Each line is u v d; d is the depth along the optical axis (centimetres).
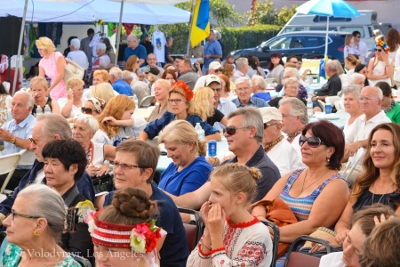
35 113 1001
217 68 1463
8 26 1401
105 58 1938
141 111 1142
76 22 2067
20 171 756
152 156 466
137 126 824
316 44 2497
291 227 498
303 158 529
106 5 1966
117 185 467
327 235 490
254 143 576
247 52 2536
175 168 601
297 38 2512
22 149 754
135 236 337
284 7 3136
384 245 293
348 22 2595
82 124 659
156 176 764
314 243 483
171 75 1337
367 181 511
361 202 507
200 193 549
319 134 523
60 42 2086
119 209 344
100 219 344
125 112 785
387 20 2747
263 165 566
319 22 2639
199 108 830
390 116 945
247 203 406
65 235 441
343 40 2469
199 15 1875
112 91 912
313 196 518
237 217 405
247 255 398
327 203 508
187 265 407
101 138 758
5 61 1536
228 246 404
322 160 527
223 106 1020
